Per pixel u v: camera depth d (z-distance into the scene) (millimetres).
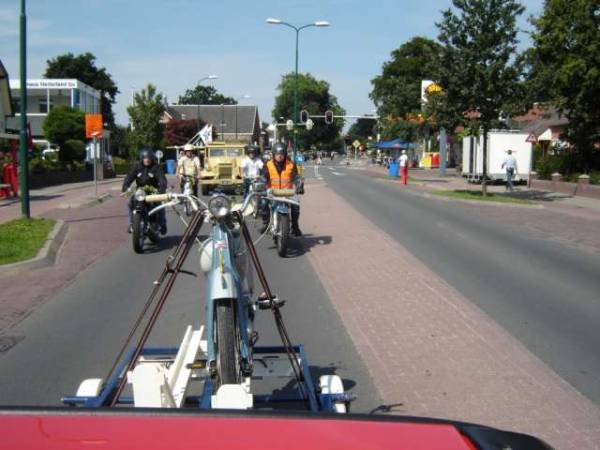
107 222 18516
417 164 74938
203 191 30656
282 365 4715
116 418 1939
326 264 11883
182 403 3928
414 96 62438
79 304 8953
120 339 7277
